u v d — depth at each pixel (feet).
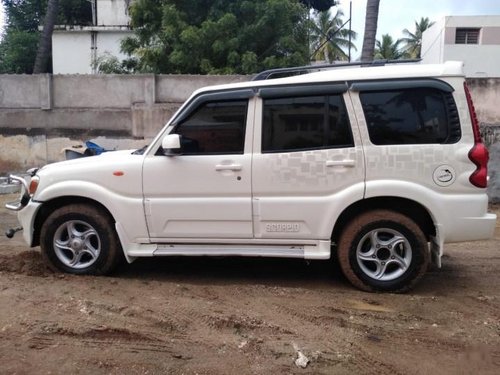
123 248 16.49
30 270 17.44
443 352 11.89
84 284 15.99
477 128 15.19
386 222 15.40
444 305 14.82
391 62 16.93
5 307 14.03
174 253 16.22
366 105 15.39
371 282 15.69
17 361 11.32
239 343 12.11
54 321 13.16
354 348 11.94
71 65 79.97
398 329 13.01
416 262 15.46
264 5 49.93
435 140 15.19
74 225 17.02
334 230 16.19
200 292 15.51
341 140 15.44
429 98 15.19
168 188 16.10
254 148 15.74
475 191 15.12
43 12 96.68
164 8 50.29
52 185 16.75
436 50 103.40
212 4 52.19
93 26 79.20
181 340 12.28
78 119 39.14
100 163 16.63
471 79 35.01
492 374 10.98
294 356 11.49
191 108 16.08
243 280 17.20
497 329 13.12
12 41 86.53
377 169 15.24
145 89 38.65
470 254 21.07
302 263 19.07
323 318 13.57
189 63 49.42
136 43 57.72
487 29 98.17
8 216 28.53
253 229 15.96
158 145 16.28
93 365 11.18
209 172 15.84
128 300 14.67
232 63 49.14
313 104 15.57
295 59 49.93
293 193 15.61
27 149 39.65
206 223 16.11
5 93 39.32
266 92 15.69
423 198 15.07
